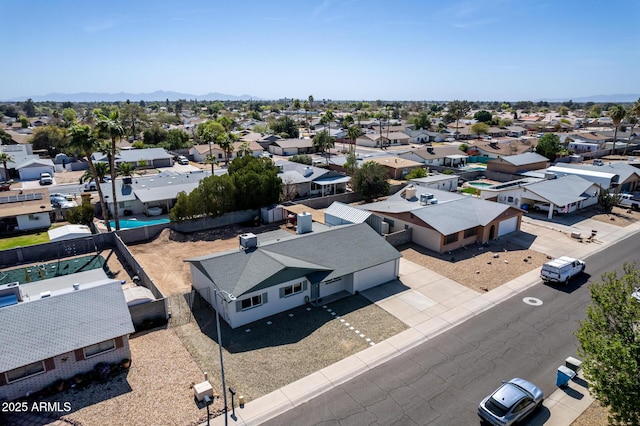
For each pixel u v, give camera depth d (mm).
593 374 15180
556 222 48406
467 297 29859
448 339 24453
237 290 25281
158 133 112312
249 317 26141
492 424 17234
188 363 21953
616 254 38219
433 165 83812
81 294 22500
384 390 19969
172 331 25266
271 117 193625
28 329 20000
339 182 63094
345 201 58250
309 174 64312
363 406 18875
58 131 102000
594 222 48531
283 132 133375
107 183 56719
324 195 63062
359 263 30359
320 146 108250
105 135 40500
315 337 24594
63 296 22078
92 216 46406
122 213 53594
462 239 40125
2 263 36438
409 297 29828
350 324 26109
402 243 40938
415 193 49094
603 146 99812
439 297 29844
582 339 16141
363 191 57156
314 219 45938
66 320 20922
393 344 23922
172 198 53344
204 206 45625
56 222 50688
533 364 22016
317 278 27797
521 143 97188
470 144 105375
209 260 27594
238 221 49406
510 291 30797
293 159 81750
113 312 22062
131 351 22984
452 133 135250
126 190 55062
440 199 47781
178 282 33000
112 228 47656
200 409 18594
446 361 22266
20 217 47156
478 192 63531
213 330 25406
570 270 31969
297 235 34906
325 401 19203
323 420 18016
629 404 13914
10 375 18781
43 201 50594
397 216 42781
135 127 138750
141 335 24750
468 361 22281
